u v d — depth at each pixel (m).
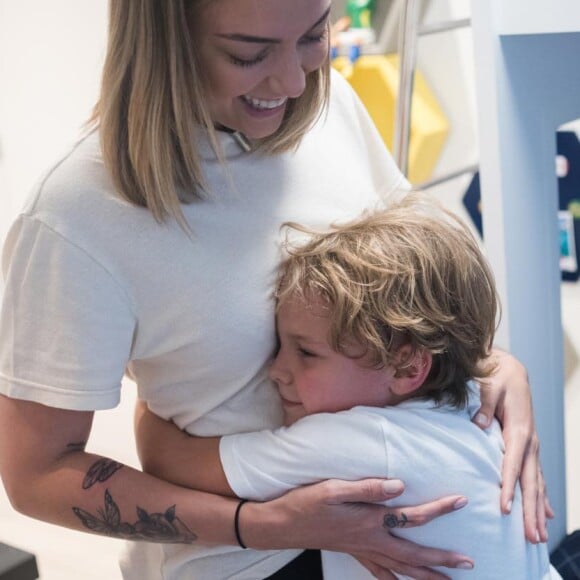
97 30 2.74
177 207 1.12
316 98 1.23
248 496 1.20
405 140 2.51
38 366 1.14
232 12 1.03
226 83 1.08
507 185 1.73
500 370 1.38
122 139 1.10
